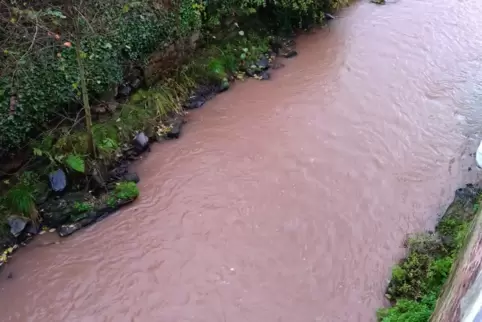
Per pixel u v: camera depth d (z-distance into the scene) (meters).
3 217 7.19
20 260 7.10
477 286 3.25
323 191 8.25
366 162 8.82
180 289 6.82
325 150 9.02
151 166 8.59
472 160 8.96
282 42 11.83
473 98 10.47
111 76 8.62
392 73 11.11
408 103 10.24
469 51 12.02
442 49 12.03
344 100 10.23
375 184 8.41
